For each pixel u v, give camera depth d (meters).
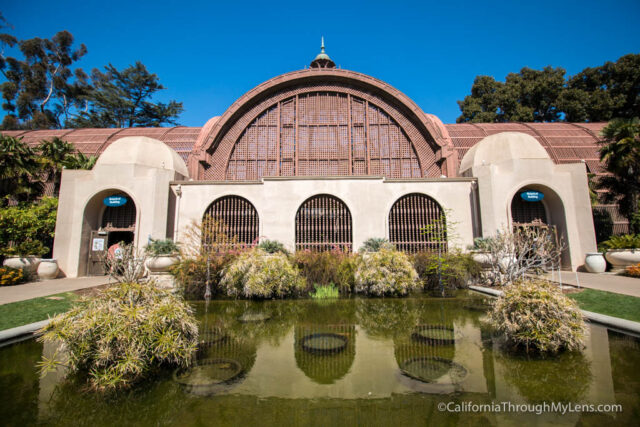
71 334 3.97
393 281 9.80
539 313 4.83
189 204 14.68
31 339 5.61
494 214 14.12
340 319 6.98
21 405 3.32
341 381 3.78
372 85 19.50
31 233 14.75
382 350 4.84
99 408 3.26
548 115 40.25
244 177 19.09
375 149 19.45
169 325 4.39
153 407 3.25
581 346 4.93
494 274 11.26
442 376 3.91
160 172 14.41
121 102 41.19
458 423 2.88
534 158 15.00
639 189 16.25
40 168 17.75
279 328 6.25
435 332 5.82
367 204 14.47
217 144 19.34
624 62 36.16
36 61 43.16
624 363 4.28
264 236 14.17
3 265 12.62
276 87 19.72
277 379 3.84
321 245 14.02
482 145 16.36
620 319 6.07
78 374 4.12
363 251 11.64
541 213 15.80
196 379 3.87
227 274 10.06
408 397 3.38
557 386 3.63
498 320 5.21
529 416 3.00
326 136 19.53
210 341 5.39
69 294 9.55
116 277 7.85
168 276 11.77
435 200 14.69
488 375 3.92
